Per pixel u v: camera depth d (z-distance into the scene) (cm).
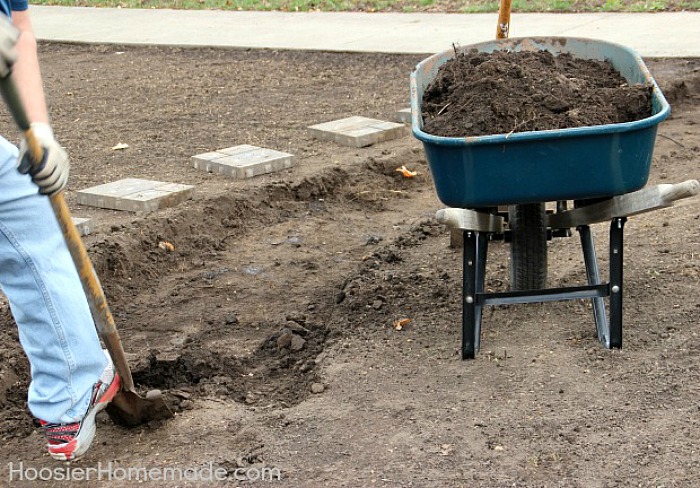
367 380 422
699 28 1102
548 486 338
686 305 468
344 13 1402
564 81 453
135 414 391
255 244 613
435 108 454
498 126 416
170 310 522
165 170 743
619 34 1102
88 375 362
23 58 334
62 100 1020
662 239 559
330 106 924
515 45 518
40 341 352
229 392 427
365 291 516
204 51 1233
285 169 727
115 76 1128
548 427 373
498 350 440
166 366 448
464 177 389
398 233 622
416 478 346
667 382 400
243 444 378
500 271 539
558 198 394
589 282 460
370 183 715
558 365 421
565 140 378
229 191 666
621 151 384
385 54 1123
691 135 780
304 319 496
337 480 348
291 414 397
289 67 1108
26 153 305
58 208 339
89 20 1499
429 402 399
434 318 480
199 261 589
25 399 426
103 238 574
